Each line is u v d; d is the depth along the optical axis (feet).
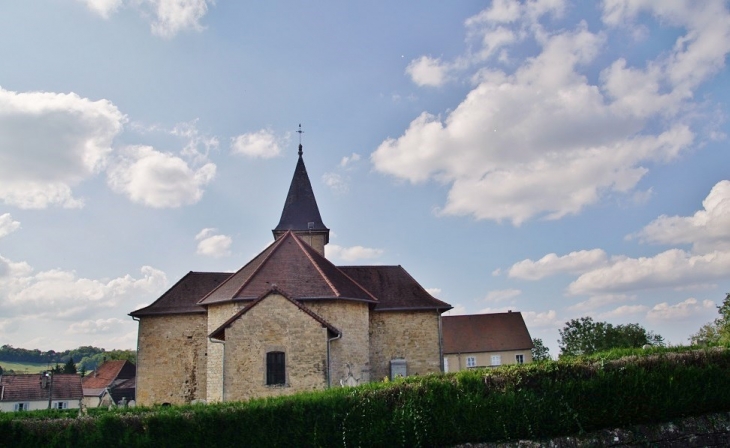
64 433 47.44
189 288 99.71
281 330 68.54
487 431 46.32
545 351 200.13
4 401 186.80
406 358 93.61
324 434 46.09
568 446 45.75
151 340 94.53
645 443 45.83
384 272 104.22
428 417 46.55
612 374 47.01
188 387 92.63
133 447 46.57
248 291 76.54
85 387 222.69
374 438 45.88
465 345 184.24
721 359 48.16
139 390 92.73
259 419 46.73
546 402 46.55
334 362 75.15
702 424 46.50
